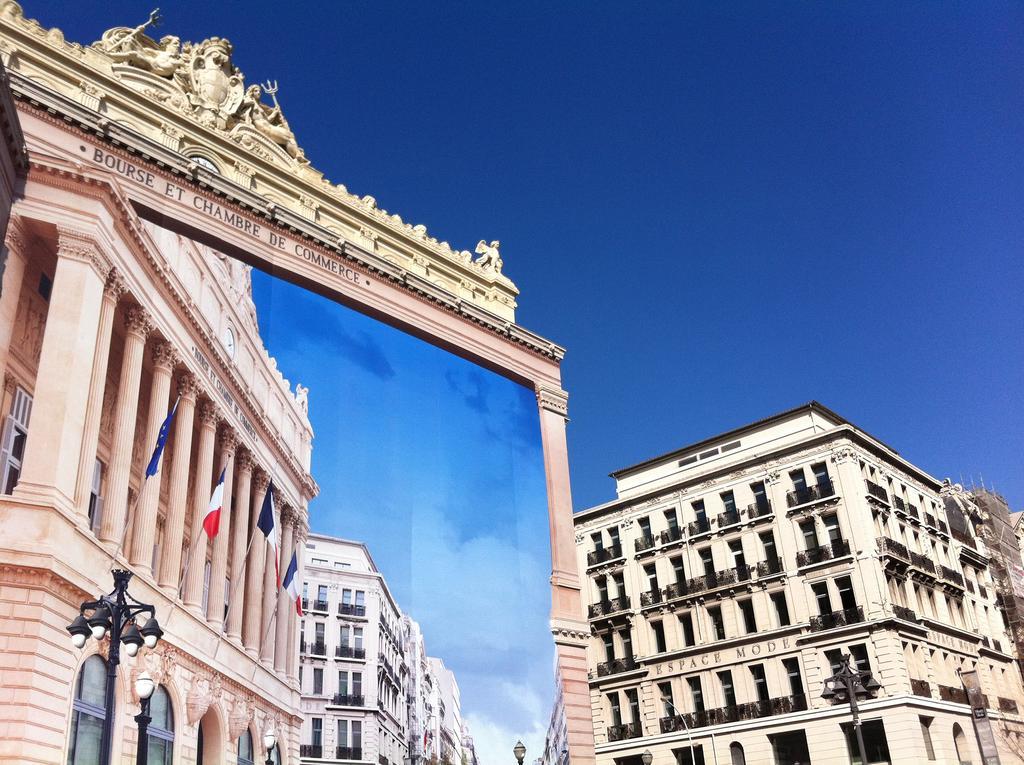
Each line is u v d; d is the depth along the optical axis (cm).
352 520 3200
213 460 2936
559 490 3934
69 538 2141
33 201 2333
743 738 5300
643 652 5944
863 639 5050
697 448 6406
